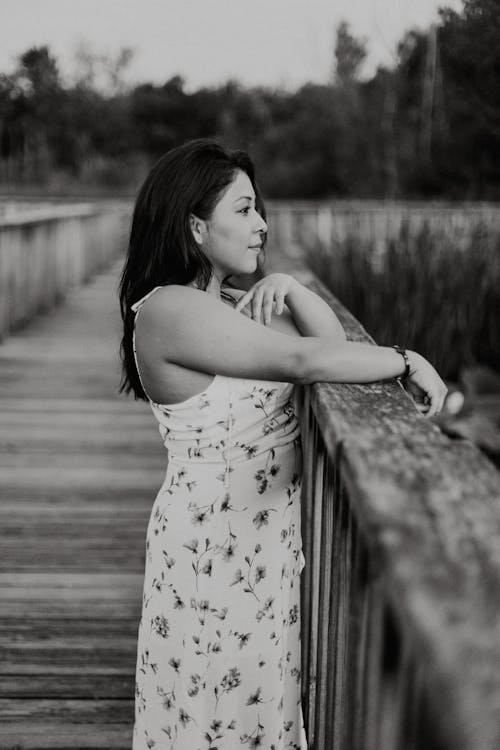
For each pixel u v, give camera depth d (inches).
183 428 55.4
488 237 245.4
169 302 53.8
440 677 19.2
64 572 107.1
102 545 115.9
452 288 221.9
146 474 147.1
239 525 55.6
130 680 83.0
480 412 187.6
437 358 218.7
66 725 75.9
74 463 152.7
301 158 1170.0
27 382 214.7
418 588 21.9
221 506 55.2
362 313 223.8
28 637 90.9
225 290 66.9
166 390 55.2
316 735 56.8
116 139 1302.9
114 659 86.7
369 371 52.2
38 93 1220.5
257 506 56.0
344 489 43.2
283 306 63.9
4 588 102.5
